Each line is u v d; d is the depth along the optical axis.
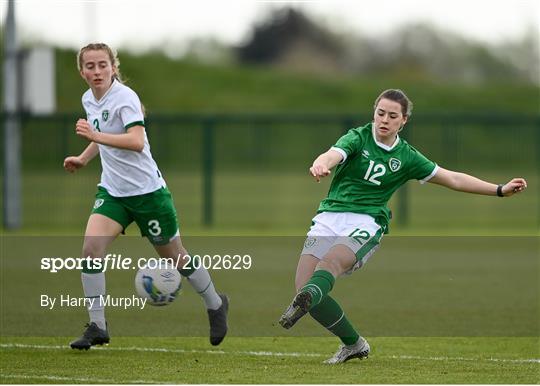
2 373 26.03
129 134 27.80
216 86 181.12
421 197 97.00
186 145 111.69
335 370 26.75
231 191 105.38
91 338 28.81
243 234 70.19
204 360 28.36
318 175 25.19
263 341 32.03
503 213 87.31
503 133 111.44
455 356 29.28
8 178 71.69
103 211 28.89
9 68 71.00
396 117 26.86
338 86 187.25
